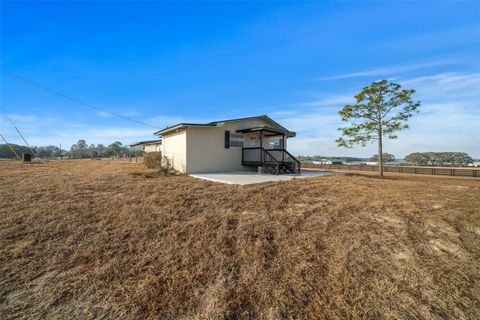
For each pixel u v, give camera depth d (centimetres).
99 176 864
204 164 1049
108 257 263
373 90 1131
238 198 500
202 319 176
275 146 1357
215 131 1085
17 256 262
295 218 379
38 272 233
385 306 188
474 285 215
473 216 396
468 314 181
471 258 262
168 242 298
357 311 183
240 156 1173
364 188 654
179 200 479
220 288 211
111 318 177
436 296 200
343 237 311
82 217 378
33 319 175
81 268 240
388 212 417
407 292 205
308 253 271
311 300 196
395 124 1145
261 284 216
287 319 176
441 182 1006
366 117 1206
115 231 329
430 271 235
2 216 374
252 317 179
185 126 994
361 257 261
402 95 1095
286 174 1005
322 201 495
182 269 241
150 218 376
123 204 449
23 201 461
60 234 318
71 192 546
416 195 564
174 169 1127
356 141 1272
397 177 1273
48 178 798
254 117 1214
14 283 215
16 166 1440
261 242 295
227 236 312
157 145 2042
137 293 204
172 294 204
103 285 214
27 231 323
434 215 399
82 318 177
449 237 312
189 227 342
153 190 578
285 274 231
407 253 271
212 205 448
